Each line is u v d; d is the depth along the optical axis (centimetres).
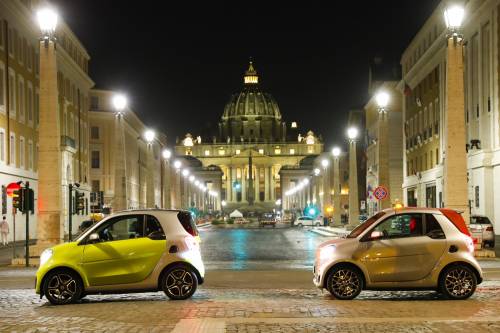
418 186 6700
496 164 4516
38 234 2698
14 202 2575
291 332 1028
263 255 3459
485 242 3428
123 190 3566
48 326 1119
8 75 4978
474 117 5006
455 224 1490
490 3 4522
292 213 14650
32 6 5516
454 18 2633
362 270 1466
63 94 6788
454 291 1463
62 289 1472
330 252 1483
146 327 1092
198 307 1352
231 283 1981
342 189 12800
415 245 1469
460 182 2633
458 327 1064
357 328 1062
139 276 1490
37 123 5838
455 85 2642
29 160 5562
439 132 5844
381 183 3759
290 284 1945
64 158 6594
